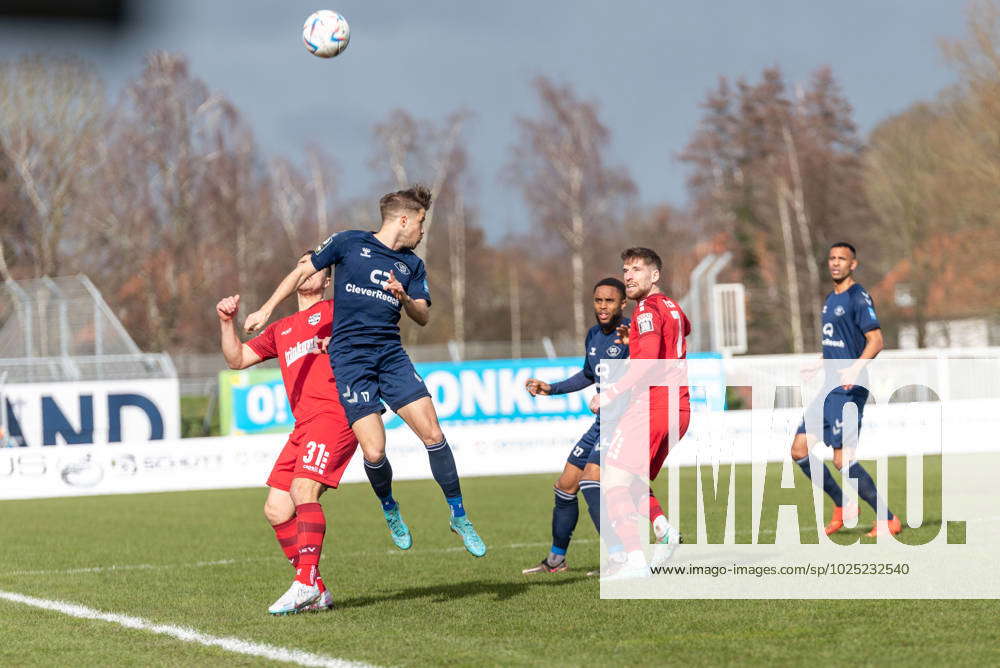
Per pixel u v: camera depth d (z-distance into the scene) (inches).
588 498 1063.0
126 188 6461.6
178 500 2155.5
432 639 788.0
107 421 2669.8
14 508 2076.8
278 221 7573.8
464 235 7500.0
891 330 7165.4
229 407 2687.0
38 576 1208.8
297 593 903.1
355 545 1429.6
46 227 6225.4
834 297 1337.4
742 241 7342.5
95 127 6304.1
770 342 7086.6
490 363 2706.7
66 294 2967.5
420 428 911.0
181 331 6520.7
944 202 6353.3
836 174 7081.7
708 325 2984.7
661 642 762.2
